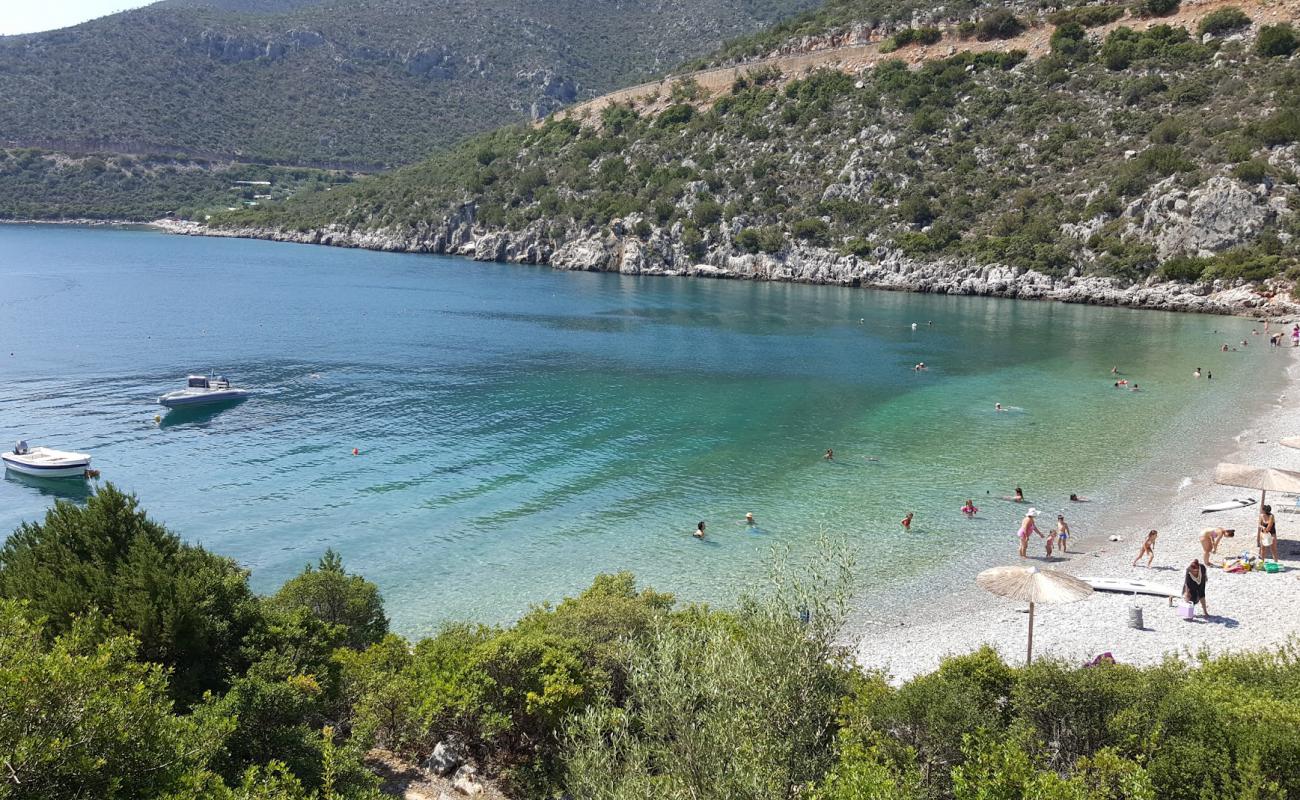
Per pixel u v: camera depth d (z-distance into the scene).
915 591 32.53
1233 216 119.44
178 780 11.53
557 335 97.56
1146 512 40.75
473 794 16.48
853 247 153.38
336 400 64.69
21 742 10.31
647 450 52.38
